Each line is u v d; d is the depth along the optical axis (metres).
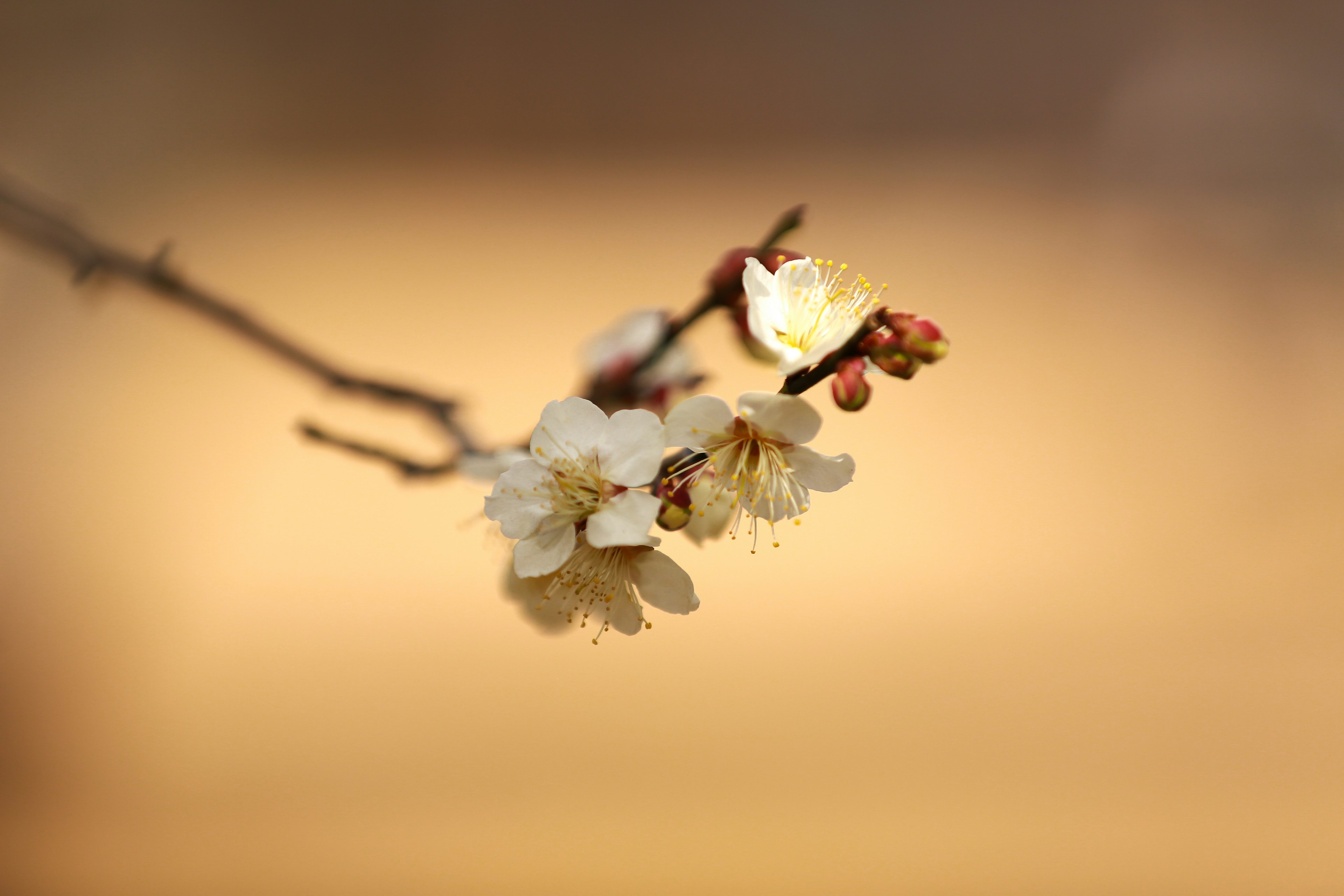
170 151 1.41
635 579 0.54
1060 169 1.51
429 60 1.50
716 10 1.54
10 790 0.85
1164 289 1.38
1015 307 1.35
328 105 1.48
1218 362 1.31
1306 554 1.07
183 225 1.34
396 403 0.63
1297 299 1.36
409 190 1.44
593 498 0.53
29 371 1.16
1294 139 1.50
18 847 0.80
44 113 1.38
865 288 0.54
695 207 1.44
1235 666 0.95
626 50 1.53
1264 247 1.42
